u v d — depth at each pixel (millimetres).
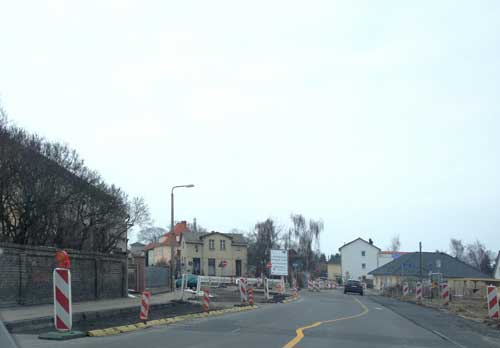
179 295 38062
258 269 96312
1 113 36000
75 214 31000
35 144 27453
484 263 129625
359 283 60031
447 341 15594
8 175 25750
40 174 27156
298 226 99312
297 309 28516
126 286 33219
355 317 23812
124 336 14781
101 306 23688
